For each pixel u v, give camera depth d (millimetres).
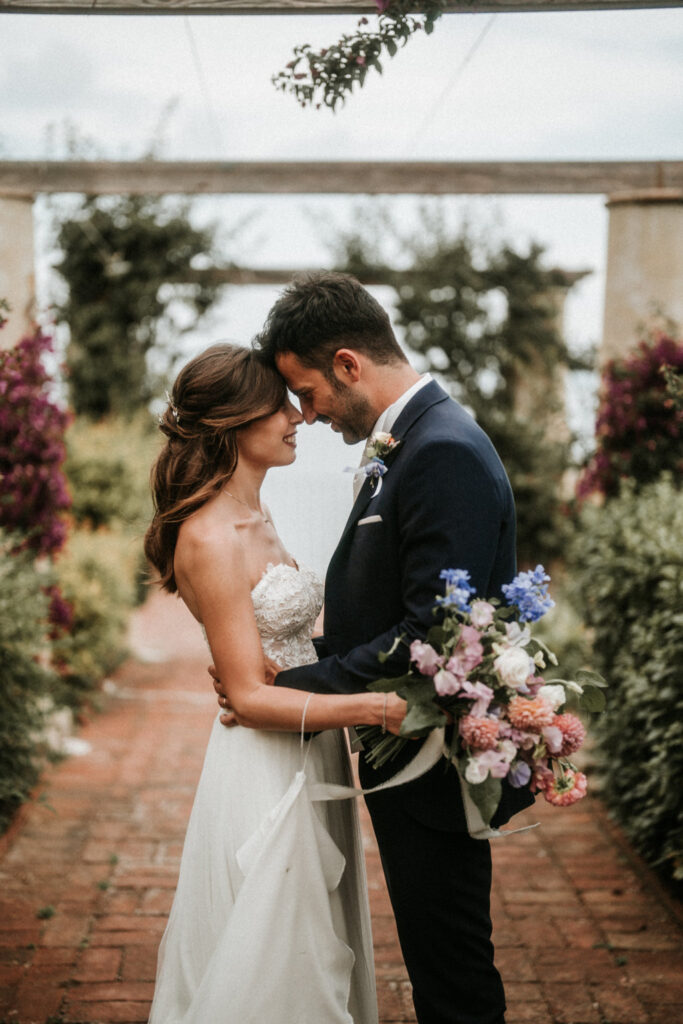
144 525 2189
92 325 8547
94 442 7016
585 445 5285
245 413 1972
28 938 2873
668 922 3025
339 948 1906
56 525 4312
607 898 3201
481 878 1935
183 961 1991
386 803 1925
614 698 3754
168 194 5188
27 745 3770
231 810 1942
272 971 1820
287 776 1944
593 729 3943
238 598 1895
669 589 3188
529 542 7113
